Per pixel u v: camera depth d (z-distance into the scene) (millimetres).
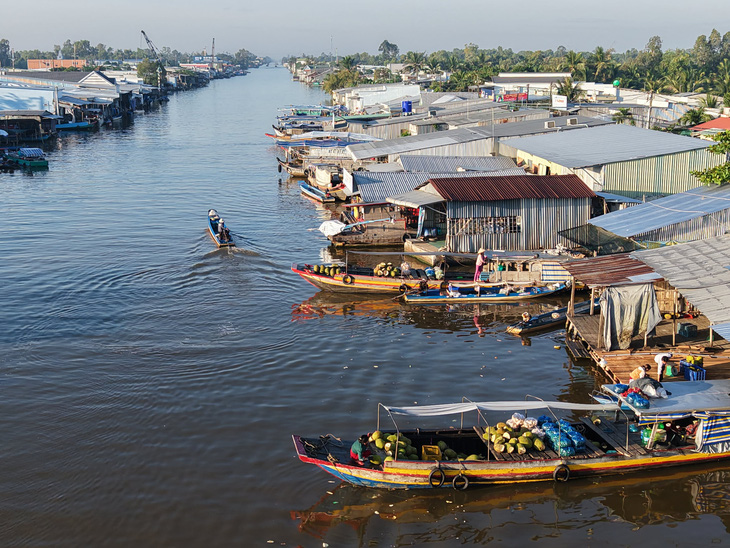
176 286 46000
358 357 35469
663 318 37344
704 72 150875
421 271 46000
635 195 53062
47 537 22359
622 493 24922
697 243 36844
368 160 79438
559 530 23094
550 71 175375
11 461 26312
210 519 23312
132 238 57625
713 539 22641
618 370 31703
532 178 51812
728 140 44344
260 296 44406
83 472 25703
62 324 39344
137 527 22875
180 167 93812
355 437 27891
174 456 26750
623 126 65375
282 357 35344
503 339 37906
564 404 25812
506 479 24844
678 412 24953
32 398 30984
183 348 36312
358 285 44562
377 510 24000
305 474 25781
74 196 74938
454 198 48594
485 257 45156
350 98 145125
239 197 75000
